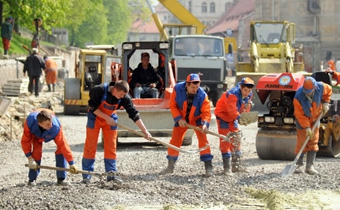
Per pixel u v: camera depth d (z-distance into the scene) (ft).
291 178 81.87
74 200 68.23
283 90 97.50
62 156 76.28
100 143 124.36
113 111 77.46
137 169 90.84
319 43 587.68
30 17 306.14
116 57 192.54
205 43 197.98
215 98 200.85
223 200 70.85
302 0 595.88
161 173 85.40
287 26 214.69
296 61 232.73
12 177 87.76
